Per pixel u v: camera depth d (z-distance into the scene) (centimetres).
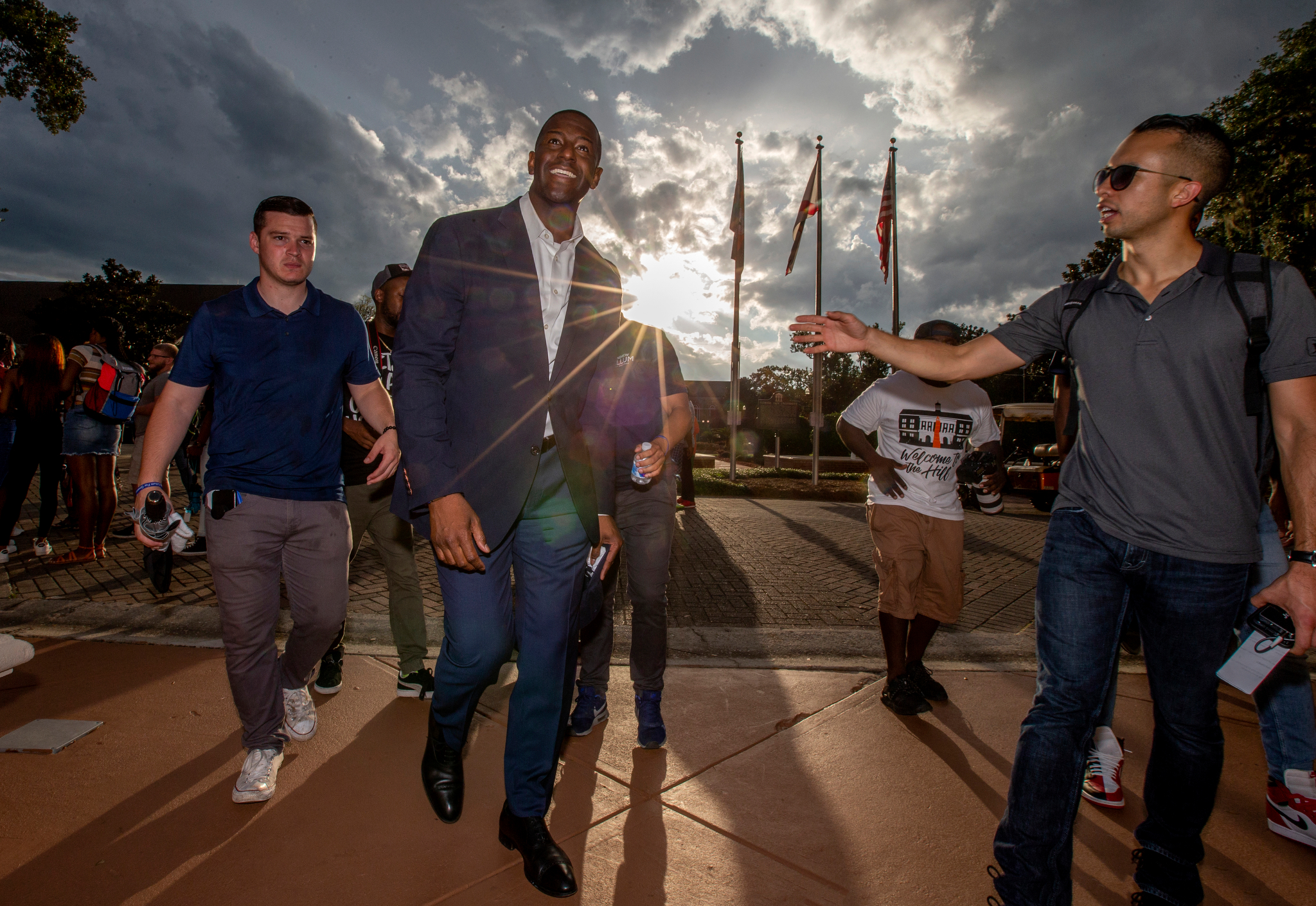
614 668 371
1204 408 168
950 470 327
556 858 190
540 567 199
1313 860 220
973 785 259
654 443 238
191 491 751
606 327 210
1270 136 1662
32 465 543
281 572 244
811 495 1393
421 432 181
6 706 292
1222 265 169
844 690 344
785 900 194
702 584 567
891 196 1569
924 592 333
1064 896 170
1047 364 229
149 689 311
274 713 238
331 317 242
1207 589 168
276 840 212
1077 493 185
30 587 474
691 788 251
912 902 195
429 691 316
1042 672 183
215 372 229
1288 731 231
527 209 206
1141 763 281
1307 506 159
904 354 200
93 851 203
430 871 201
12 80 1563
